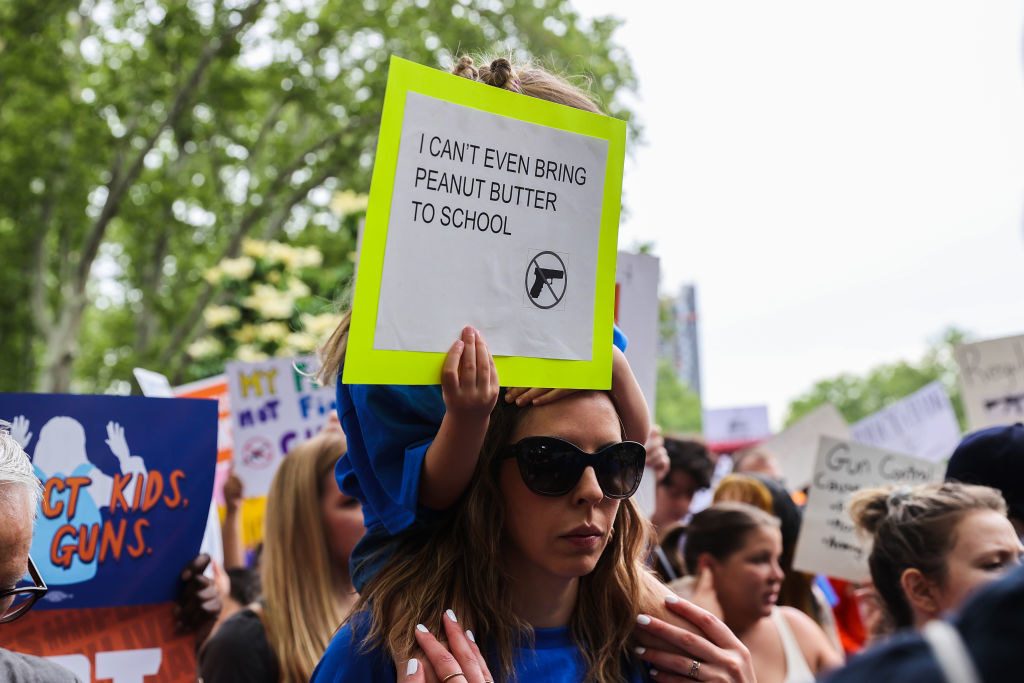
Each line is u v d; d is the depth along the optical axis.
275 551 3.21
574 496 1.84
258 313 9.52
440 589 1.88
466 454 1.79
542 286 1.86
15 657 1.90
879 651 0.99
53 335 17.08
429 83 1.77
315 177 17.03
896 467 4.34
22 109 17.11
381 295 1.71
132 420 2.57
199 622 2.59
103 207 16.58
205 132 17.33
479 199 1.81
